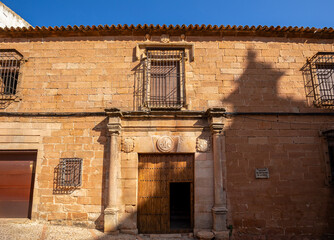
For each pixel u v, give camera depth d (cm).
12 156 723
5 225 636
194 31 760
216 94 737
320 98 735
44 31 755
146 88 730
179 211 1025
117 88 737
